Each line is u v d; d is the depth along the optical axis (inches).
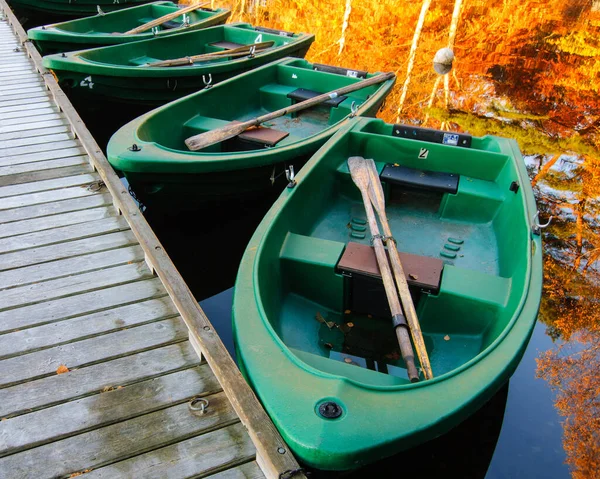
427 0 368.8
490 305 98.9
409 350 85.4
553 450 105.0
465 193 139.7
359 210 147.3
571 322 149.6
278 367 73.5
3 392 79.4
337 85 218.2
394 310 92.9
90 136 149.6
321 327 109.4
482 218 141.6
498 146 150.8
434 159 151.1
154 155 132.6
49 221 120.8
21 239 114.3
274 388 69.9
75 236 116.1
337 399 67.5
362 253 110.7
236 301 86.7
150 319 94.7
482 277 105.3
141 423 75.7
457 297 100.9
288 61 234.4
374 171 140.3
